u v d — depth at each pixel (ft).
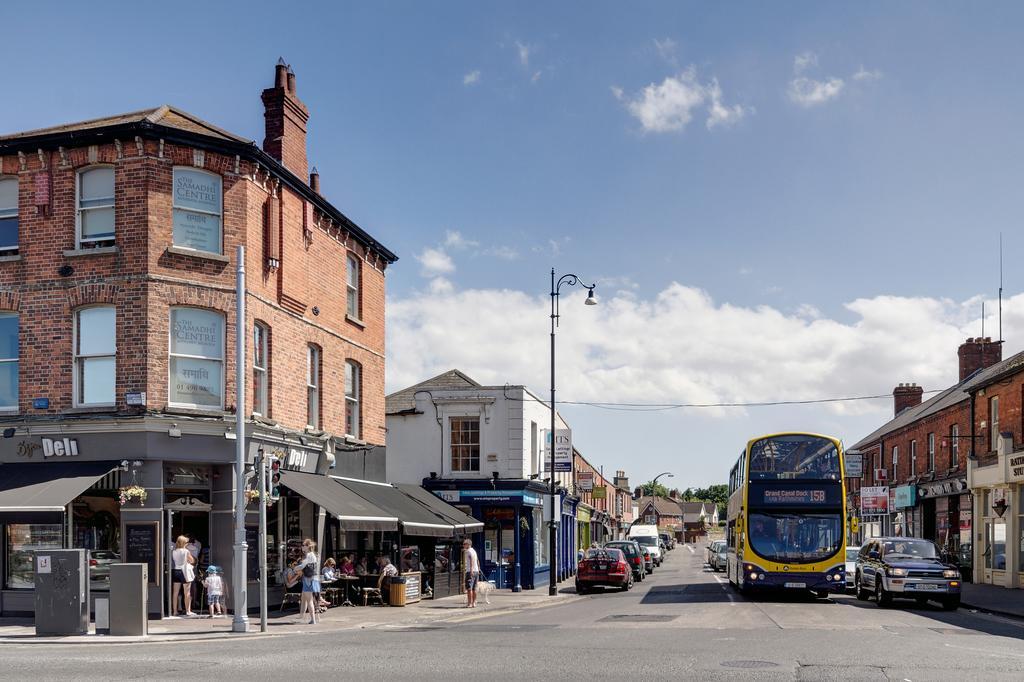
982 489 121.29
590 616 72.02
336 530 90.74
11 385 72.13
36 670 40.68
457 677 38.22
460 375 132.87
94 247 70.79
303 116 89.76
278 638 56.39
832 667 40.75
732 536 113.29
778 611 74.02
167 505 69.21
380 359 101.04
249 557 73.51
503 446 120.16
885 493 147.13
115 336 69.92
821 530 85.76
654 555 203.10
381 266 102.22
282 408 79.05
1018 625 66.85
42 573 58.34
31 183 72.38
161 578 67.00
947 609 80.89
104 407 69.21
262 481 61.26
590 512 198.59
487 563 118.62
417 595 88.12
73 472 67.56
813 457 86.84
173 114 79.30
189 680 37.52
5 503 63.57
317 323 85.92
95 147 71.05
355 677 38.34
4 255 72.23
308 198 83.66
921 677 37.93
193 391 71.00
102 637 56.44
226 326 72.43
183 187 72.08
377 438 99.14
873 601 90.17
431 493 114.42
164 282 69.97
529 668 40.81
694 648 48.11
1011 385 112.27
